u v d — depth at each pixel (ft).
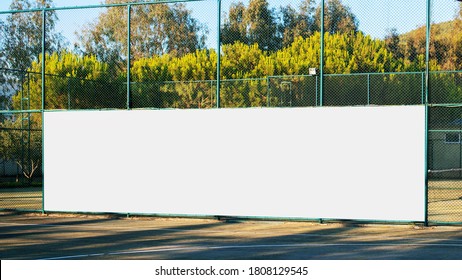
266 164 46.39
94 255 31.83
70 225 45.14
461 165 95.04
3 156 86.69
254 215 46.52
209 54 88.12
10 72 93.56
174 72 88.28
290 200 45.80
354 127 44.50
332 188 44.93
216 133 47.62
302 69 85.87
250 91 84.99
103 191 50.21
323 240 37.19
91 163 50.52
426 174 42.91
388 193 43.68
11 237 38.83
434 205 60.64
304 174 45.55
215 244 35.63
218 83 48.21
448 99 87.10
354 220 45.68
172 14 113.39
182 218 49.16
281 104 84.79
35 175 92.22
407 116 43.32
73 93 82.94
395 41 86.28
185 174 48.29
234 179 47.11
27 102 86.07
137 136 49.47
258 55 86.38
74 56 88.07
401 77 85.92
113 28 114.62
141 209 49.21
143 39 113.91
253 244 35.58
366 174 44.19
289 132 45.98
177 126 48.57
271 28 89.35
